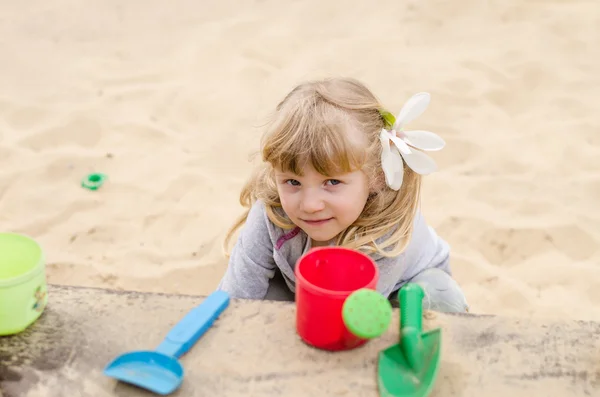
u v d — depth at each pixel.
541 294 2.33
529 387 1.08
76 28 4.05
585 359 1.12
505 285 2.36
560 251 2.51
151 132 3.14
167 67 3.67
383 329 1.05
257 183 1.66
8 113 3.24
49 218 2.62
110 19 4.16
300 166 1.40
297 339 1.16
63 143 3.06
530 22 4.05
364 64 3.70
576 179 2.87
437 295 1.73
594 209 2.70
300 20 4.12
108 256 2.46
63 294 1.24
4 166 2.89
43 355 1.11
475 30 4.00
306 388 1.07
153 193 2.77
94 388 1.06
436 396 1.06
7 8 4.26
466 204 2.72
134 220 2.63
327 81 1.55
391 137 1.42
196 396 1.05
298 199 1.45
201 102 3.36
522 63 3.67
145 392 1.05
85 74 3.59
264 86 3.51
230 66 3.68
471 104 3.36
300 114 1.42
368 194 1.56
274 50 3.82
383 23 4.09
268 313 1.21
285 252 1.68
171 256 2.47
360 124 1.46
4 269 1.21
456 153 3.03
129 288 2.33
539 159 2.99
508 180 2.86
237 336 1.16
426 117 3.25
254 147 3.06
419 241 1.74
